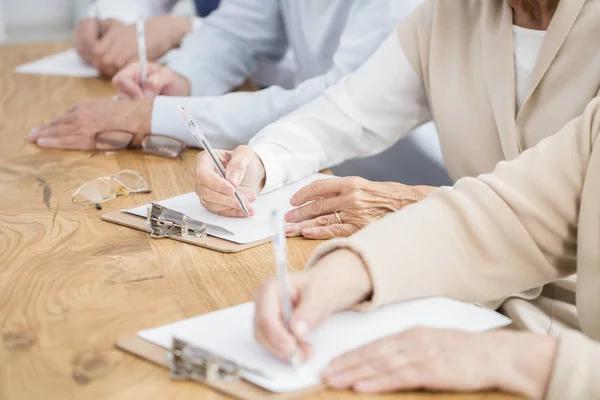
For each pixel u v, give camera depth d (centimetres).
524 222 114
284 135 163
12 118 207
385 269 106
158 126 186
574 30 138
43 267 120
